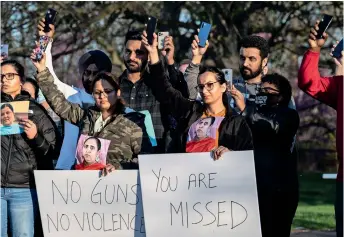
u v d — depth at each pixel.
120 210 6.05
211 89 5.77
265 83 6.16
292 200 6.14
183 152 5.88
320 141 21.03
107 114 6.22
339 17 16.44
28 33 16.42
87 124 6.25
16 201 6.61
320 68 16.86
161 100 6.26
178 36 16.00
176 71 6.68
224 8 15.88
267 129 6.05
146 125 6.32
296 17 16.83
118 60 16.95
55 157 6.80
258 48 6.41
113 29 17.62
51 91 6.51
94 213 6.10
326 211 14.56
